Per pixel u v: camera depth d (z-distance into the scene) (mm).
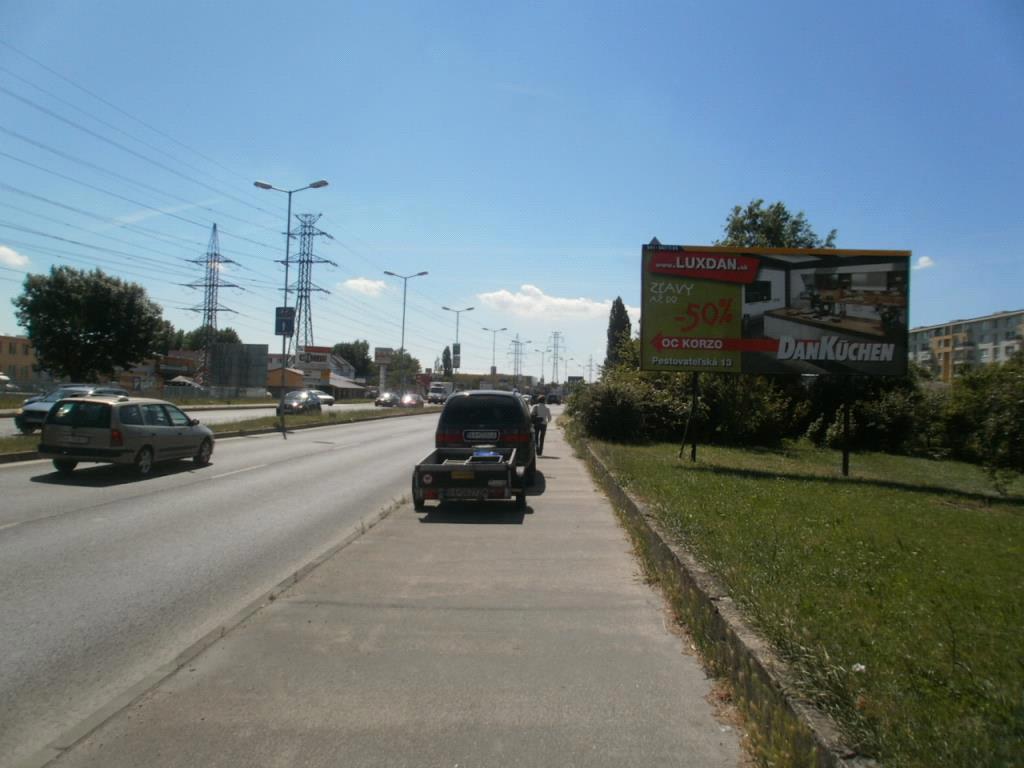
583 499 12750
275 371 90375
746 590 5559
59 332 50438
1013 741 3295
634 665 4988
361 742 3867
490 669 4891
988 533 9445
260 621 5844
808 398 36281
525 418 13852
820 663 4102
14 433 23375
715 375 27672
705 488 12312
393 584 6980
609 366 31094
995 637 4805
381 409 57469
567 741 3885
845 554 7367
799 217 44219
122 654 5207
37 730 4039
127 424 14398
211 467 16922
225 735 3936
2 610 6152
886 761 3088
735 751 3783
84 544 8672
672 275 18578
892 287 18234
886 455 32375
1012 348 18031
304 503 12125
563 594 6707
